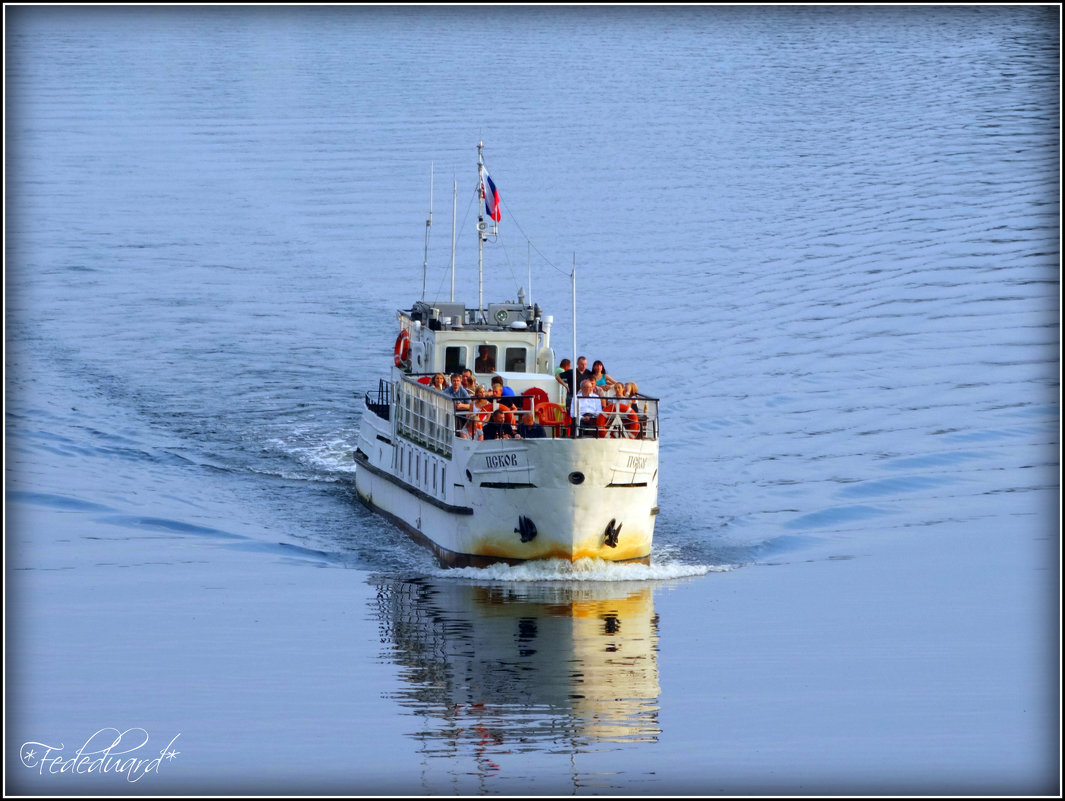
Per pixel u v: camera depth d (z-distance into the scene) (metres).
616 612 137.88
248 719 110.94
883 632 132.50
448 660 123.88
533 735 108.19
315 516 172.12
